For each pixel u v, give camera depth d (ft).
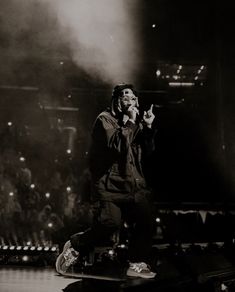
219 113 48.65
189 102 50.93
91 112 50.19
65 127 48.93
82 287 12.24
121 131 13.38
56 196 32.17
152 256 18.33
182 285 13.69
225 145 48.06
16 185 34.09
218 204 42.04
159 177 51.03
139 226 13.60
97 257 17.99
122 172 13.53
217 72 48.11
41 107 49.65
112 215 13.46
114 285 11.87
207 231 28.27
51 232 24.00
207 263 15.71
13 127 46.80
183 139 51.75
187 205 41.24
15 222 27.53
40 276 15.08
